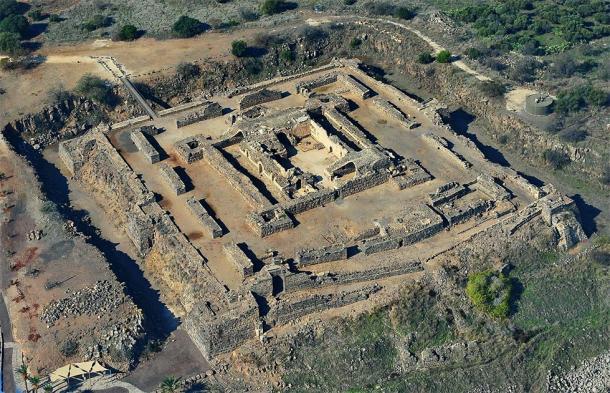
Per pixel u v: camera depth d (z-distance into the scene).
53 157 167.00
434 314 129.88
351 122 166.25
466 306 131.00
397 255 136.00
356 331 127.25
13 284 135.50
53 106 171.62
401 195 148.00
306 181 149.12
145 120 168.50
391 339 127.25
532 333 130.12
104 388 121.38
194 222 142.25
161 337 129.62
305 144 162.88
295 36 197.00
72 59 187.00
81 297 131.75
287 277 128.75
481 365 126.25
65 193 157.88
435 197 145.00
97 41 195.25
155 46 193.12
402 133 165.00
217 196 147.88
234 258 132.25
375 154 151.75
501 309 130.00
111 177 155.00
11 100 173.38
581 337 130.88
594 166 162.25
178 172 153.62
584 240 144.50
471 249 137.38
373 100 175.38
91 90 174.75
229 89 183.50
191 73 184.62
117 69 183.38
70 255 141.00
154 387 121.75
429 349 126.69
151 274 140.50
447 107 174.25
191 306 131.38
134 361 125.19
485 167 155.38
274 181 150.00
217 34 198.38
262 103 175.25
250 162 156.75
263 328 126.38
